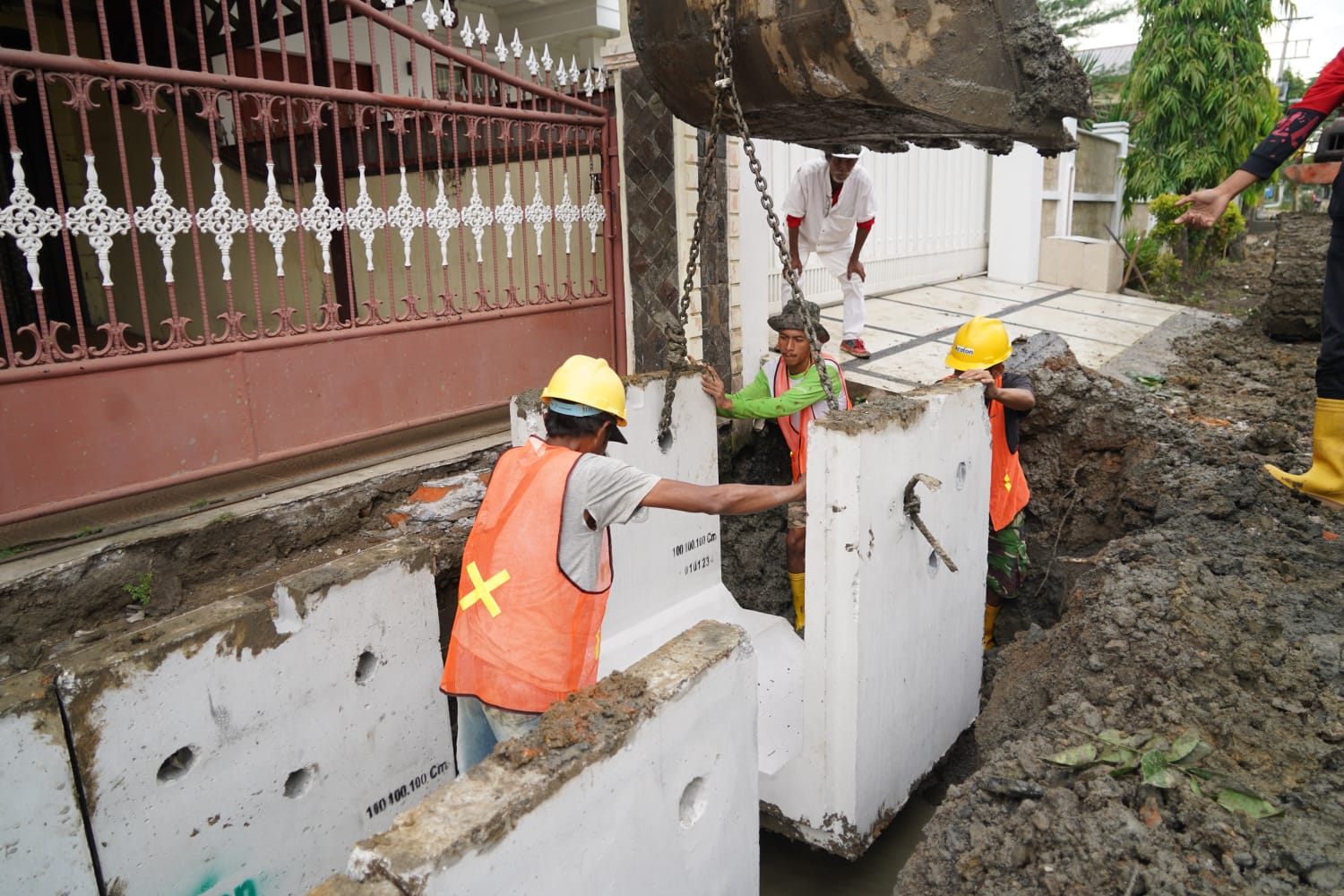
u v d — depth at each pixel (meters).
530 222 4.91
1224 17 12.12
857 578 2.93
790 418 4.75
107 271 3.44
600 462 2.60
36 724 2.32
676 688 2.08
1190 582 3.38
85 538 3.47
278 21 3.79
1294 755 2.51
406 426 4.51
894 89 2.85
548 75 5.22
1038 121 3.53
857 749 3.07
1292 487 4.04
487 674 2.55
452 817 1.65
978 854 2.44
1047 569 5.24
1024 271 10.22
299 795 2.92
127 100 6.43
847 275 6.27
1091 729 2.73
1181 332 8.27
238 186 6.70
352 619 2.98
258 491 4.00
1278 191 23.86
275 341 3.95
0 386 3.24
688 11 3.15
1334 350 3.54
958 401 3.61
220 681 2.66
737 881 2.50
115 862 2.51
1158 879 2.14
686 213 5.04
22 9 6.01
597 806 1.89
